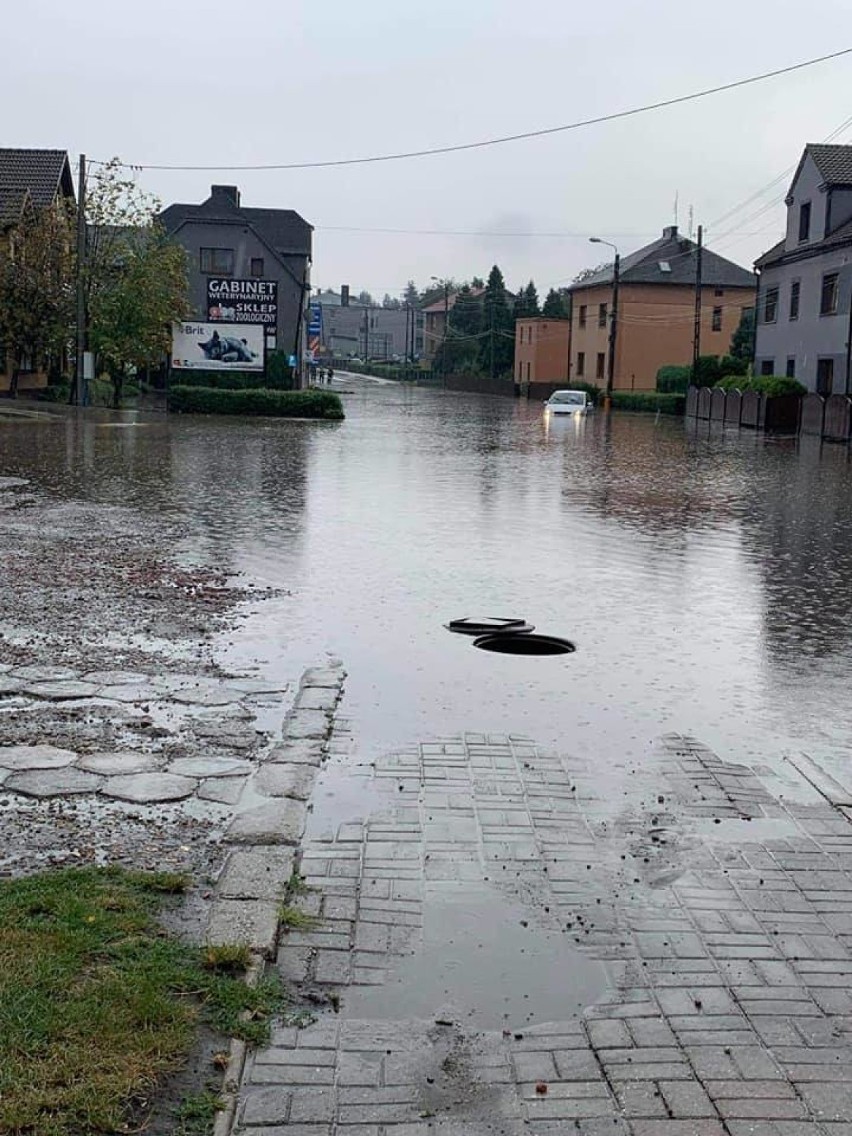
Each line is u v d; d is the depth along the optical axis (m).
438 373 115.31
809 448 33.97
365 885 4.94
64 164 46.88
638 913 4.77
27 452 25.39
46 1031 3.58
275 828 5.42
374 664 8.48
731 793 6.13
